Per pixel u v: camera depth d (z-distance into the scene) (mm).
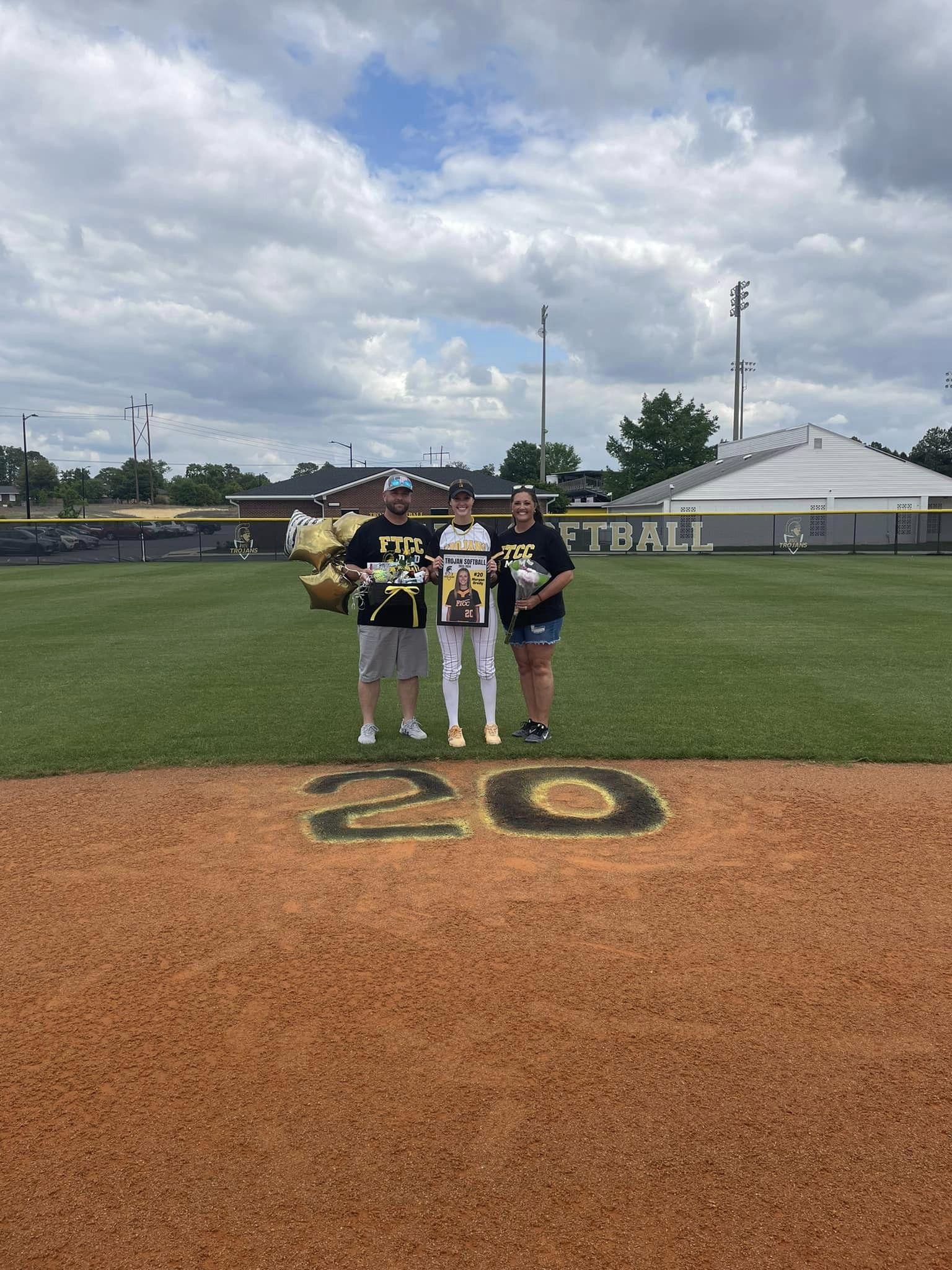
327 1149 2068
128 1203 1915
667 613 12539
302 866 3799
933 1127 2135
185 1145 2092
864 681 7590
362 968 2926
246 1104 2236
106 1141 2113
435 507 39281
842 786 4855
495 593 5699
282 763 5332
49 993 2801
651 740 5719
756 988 2779
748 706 6684
